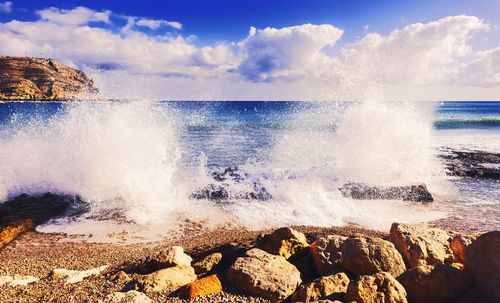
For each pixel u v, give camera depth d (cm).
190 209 629
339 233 504
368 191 680
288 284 292
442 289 270
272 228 537
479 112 4322
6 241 480
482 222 544
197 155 1118
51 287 315
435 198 679
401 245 354
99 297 286
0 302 278
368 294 252
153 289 295
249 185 742
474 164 936
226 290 292
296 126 2030
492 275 269
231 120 2864
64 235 511
